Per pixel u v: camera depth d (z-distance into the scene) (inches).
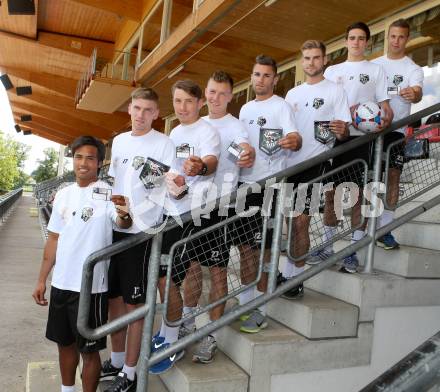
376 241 124.5
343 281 116.7
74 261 98.4
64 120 955.3
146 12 417.4
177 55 293.7
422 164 148.7
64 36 567.5
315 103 124.2
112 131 823.7
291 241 122.0
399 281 115.0
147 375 93.8
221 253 109.8
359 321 110.8
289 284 107.0
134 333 100.0
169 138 107.0
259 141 116.5
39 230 506.6
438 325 120.6
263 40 250.1
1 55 594.9
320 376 107.0
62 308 98.4
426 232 135.2
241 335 104.5
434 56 197.8
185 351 110.2
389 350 115.0
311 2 198.2
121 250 90.7
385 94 134.0
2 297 217.0
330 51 245.4
